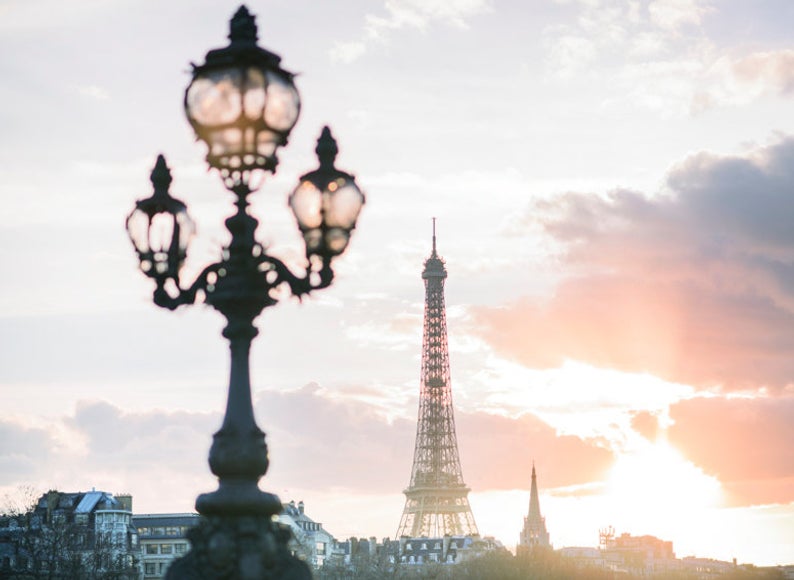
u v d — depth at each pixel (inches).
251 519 874.1
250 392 904.9
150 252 918.4
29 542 7559.1
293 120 884.0
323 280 904.9
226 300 895.1
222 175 898.7
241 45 864.3
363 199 908.6
